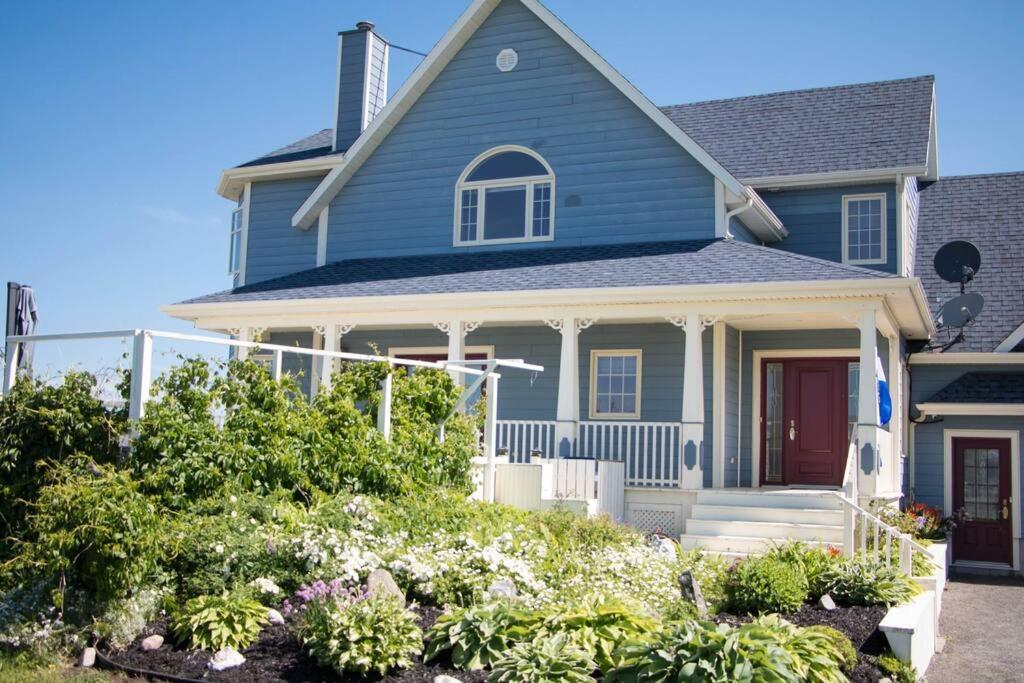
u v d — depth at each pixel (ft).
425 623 29.58
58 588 28.43
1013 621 45.32
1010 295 68.03
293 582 30.71
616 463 51.11
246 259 74.90
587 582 34.63
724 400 58.34
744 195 58.59
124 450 33.04
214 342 35.42
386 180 69.00
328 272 66.69
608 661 26.35
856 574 36.52
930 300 69.10
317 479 38.01
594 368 61.87
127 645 27.71
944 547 53.11
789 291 49.24
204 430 34.58
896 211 64.64
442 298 55.93
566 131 63.87
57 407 33.42
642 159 61.82
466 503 41.47
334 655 26.05
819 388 61.57
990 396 62.69
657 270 54.44
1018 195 76.13
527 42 65.36
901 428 62.28
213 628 27.53
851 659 29.78
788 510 47.14
